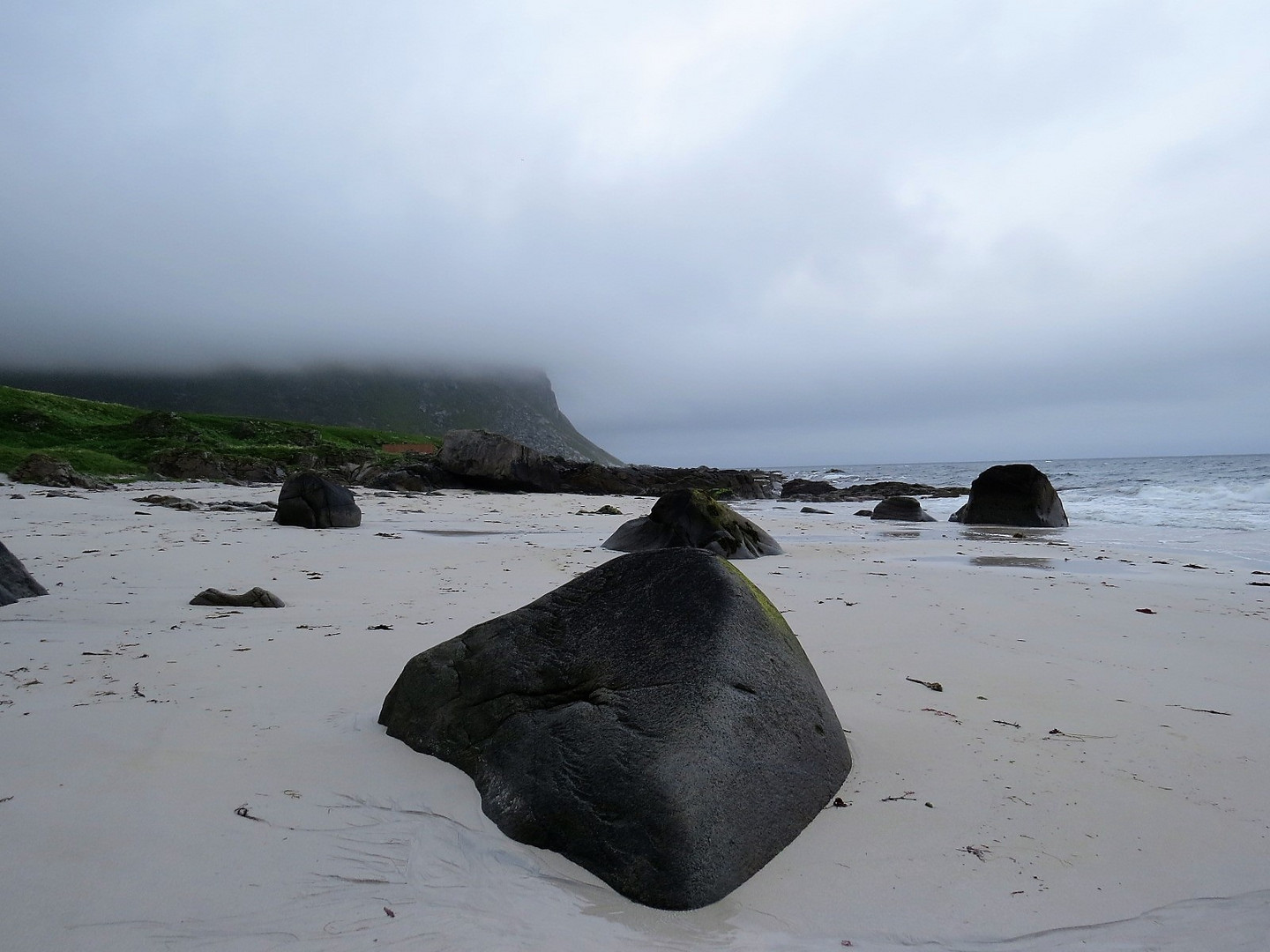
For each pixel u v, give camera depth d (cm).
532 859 293
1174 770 384
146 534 1460
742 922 260
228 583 916
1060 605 845
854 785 363
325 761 370
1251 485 3362
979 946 250
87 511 2009
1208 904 272
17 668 512
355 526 1825
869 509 2972
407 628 658
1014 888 280
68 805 314
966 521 2206
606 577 413
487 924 252
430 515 2317
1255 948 249
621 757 313
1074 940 253
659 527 1318
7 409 4678
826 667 567
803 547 1521
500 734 359
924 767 384
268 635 625
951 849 306
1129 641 671
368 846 295
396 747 390
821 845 309
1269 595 916
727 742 316
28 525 1570
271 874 272
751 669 353
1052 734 430
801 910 267
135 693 463
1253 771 383
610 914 263
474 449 4234
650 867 274
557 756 329
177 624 659
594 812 298
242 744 387
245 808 318
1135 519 2172
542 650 387
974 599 880
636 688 346
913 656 604
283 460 4581
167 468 3897
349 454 4881
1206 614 801
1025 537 1750
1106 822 329
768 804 311
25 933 233
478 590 891
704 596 379
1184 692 516
